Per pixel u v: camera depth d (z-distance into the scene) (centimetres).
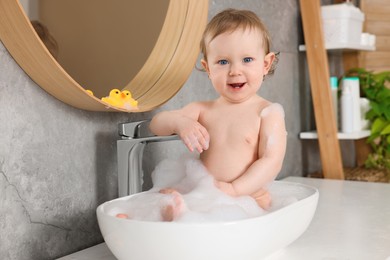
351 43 191
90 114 105
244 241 73
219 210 79
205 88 143
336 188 154
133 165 101
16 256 90
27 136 92
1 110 87
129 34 114
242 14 93
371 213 120
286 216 79
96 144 107
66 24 102
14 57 89
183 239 70
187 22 122
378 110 200
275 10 178
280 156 92
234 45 91
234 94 94
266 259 87
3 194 88
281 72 184
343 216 118
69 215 101
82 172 104
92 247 102
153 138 98
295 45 195
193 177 93
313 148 211
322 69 185
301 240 99
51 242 97
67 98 96
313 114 212
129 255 75
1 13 83
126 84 114
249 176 90
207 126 98
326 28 189
